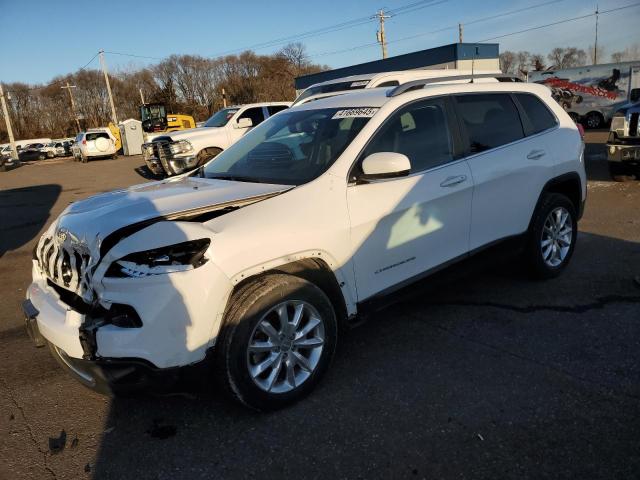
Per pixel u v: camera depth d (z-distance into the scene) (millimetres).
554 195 4742
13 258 7395
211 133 13008
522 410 2994
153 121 31656
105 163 26938
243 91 73375
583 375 3318
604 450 2637
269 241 2928
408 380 3369
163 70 77938
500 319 4176
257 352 2965
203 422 3064
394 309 4488
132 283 2627
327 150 3553
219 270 2756
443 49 29688
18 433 3074
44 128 79438
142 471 2697
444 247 3887
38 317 3010
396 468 2598
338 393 3260
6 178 22344
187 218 2926
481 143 4191
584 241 6160
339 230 3227
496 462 2600
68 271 2988
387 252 3523
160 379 2693
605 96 25297
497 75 4672
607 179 10109
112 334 2627
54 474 2709
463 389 3236
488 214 4164
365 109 3766
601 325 3975
